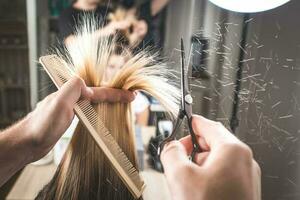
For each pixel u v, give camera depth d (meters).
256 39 0.50
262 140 0.52
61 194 0.53
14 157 0.48
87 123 0.45
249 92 0.51
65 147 0.65
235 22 0.51
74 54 0.53
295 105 0.51
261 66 0.51
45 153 0.51
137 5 0.77
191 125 0.46
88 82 0.52
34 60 0.83
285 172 0.52
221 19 0.51
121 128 0.52
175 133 0.47
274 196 0.52
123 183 0.48
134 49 0.58
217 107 0.52
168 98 0.54
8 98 1.90
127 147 0.53
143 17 0.75
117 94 0.52
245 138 0.52
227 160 0.38
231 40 0.51
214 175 0.37
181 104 0.48
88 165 0.52
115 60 0.54
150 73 0.54
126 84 0.52
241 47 0.51
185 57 0.50
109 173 0.51
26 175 0.74
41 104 0.52
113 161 0.43
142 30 0.73
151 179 0.62
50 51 0.62
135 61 0.55
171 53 0.57
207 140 0.43
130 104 0.54
